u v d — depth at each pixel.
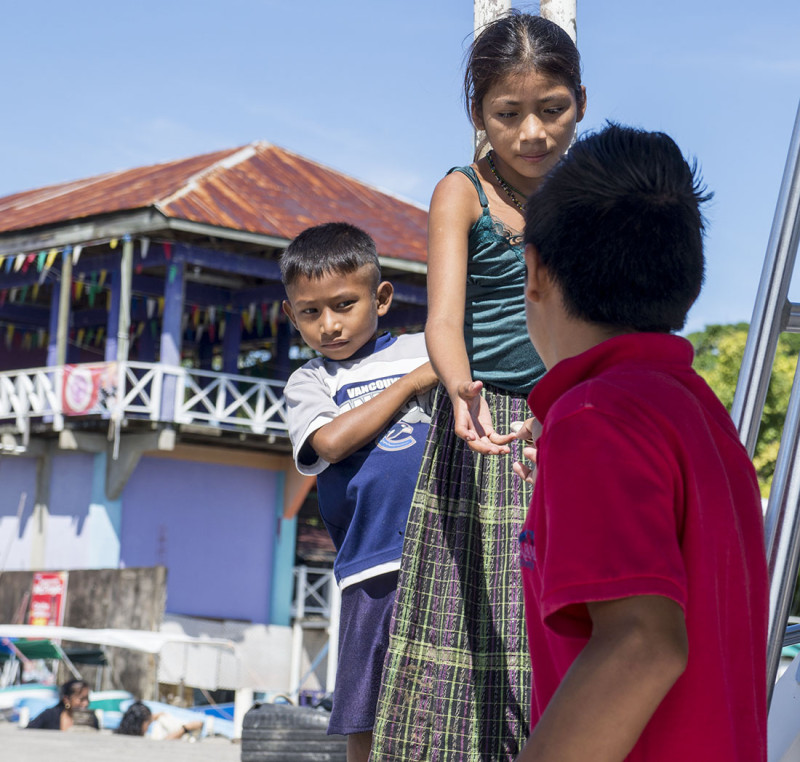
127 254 18.67
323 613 22.75
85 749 9.38
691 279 1.59
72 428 20.02
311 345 2.98
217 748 10.65
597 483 1.42
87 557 20.39
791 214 2.06
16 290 22.97
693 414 1.52
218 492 21.53
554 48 2.40
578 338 1.63
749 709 1.48
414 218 23.11
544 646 1.60
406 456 2.73
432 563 2.34
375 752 2.27
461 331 2.34
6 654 19.61
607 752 1.34
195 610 21.03
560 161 1.66
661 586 1.36
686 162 1.64
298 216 20.59
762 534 1.61
